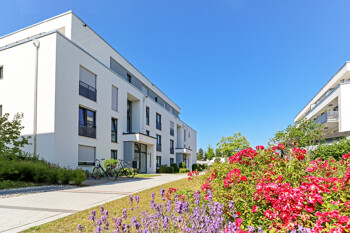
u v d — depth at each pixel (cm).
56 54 1100
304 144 999
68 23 1395
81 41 1450
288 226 206
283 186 247
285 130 1080
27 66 1149
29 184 823
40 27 1498
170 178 1287
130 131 2033
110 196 613
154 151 2038
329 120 2342
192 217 258
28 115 1110
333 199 247
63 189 764
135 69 2188
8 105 1168
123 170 1398
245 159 457
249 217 261
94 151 1373
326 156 942
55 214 411
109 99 1557
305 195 218
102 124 1457
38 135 1077
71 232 313
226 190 330
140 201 532
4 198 584
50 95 1080
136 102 2062
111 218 382
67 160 1124
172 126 2966
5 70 1205
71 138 1164
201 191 404
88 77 1366
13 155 855
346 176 246
